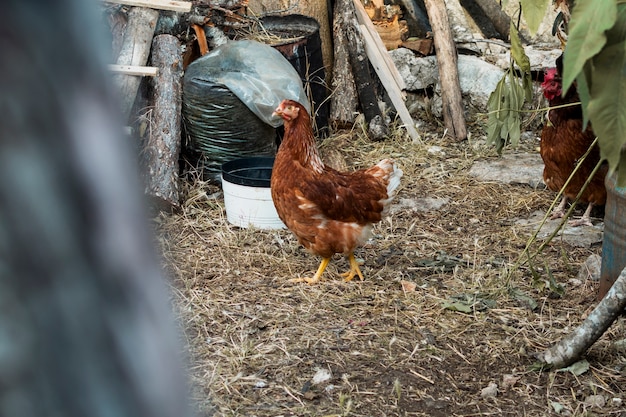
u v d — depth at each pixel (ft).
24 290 1.06
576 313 13.14
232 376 11.12
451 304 13.25
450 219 17.61
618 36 4.43
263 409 10.39
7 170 1.05
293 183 13.51
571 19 4.22
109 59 1.25
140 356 1.12
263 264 15.16
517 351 11.91
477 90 22.95
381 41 23.04
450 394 10.86
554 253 15.74
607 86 4.46
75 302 1.09
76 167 1.09
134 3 18.99
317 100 21.88
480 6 24.47
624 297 10.57
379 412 10.39
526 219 17.62
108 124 1.11
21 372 1.06
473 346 12.10
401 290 14.01
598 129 4.50
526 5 5.31
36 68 1.07
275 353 11.83
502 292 13.74
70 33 1.09
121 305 1.12
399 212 17.87
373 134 22.24
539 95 22.68
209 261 15.15
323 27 23.36
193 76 18.44
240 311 13.14
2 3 1.05
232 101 18.13
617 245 12.72
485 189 19.15
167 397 1.13
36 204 1.06
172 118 17.97
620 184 6.05
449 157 21.43
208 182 18.76
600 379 11.07
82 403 1.09
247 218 16.67
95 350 1.10
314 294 13.83
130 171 1.13
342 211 13.58
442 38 23.02
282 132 20.27
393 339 12.25
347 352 11.89
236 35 21.49
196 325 12.55
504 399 10.73
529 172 19.95
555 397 10.74
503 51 23.88
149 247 1.14
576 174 16.48
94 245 1.10
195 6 20.30
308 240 13.96
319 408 10.45
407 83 23.52
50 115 1.07
